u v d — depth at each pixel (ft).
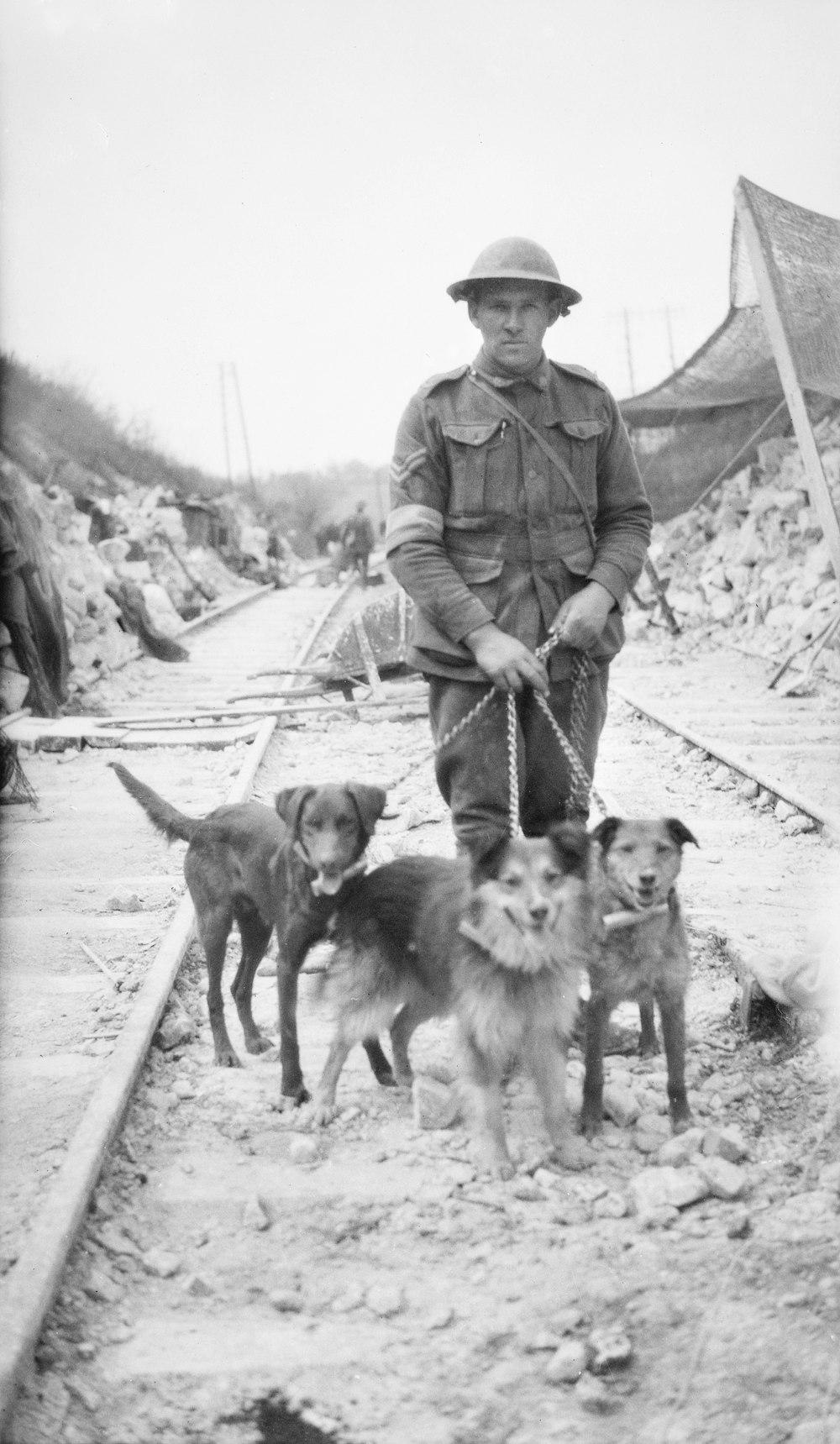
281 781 33.50
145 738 39.01
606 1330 10.89
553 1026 13.43
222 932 16.25
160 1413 10.11
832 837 25.68
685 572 69.26
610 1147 14.14
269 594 113.09
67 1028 17.24
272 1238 12.39
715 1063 16.19
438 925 13.98
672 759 35.19
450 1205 12.91
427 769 34.37
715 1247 12.11
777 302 32.42
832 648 47.85
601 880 13.99
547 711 15.46
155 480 129.39
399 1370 10.59
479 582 15.94
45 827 28.99
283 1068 15.20
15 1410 9.77
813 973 16.30
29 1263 11.03
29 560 43.04
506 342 15.70
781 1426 9.81
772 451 71.20
